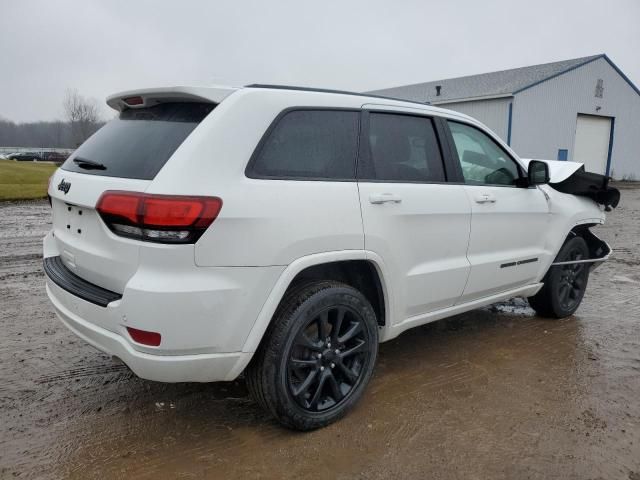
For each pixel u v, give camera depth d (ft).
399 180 11.02
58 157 187.52
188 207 7.84
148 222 7.84
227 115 8.63
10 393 11.08
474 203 12.44
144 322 7.91
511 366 12.97
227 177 8.37
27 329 14.70
